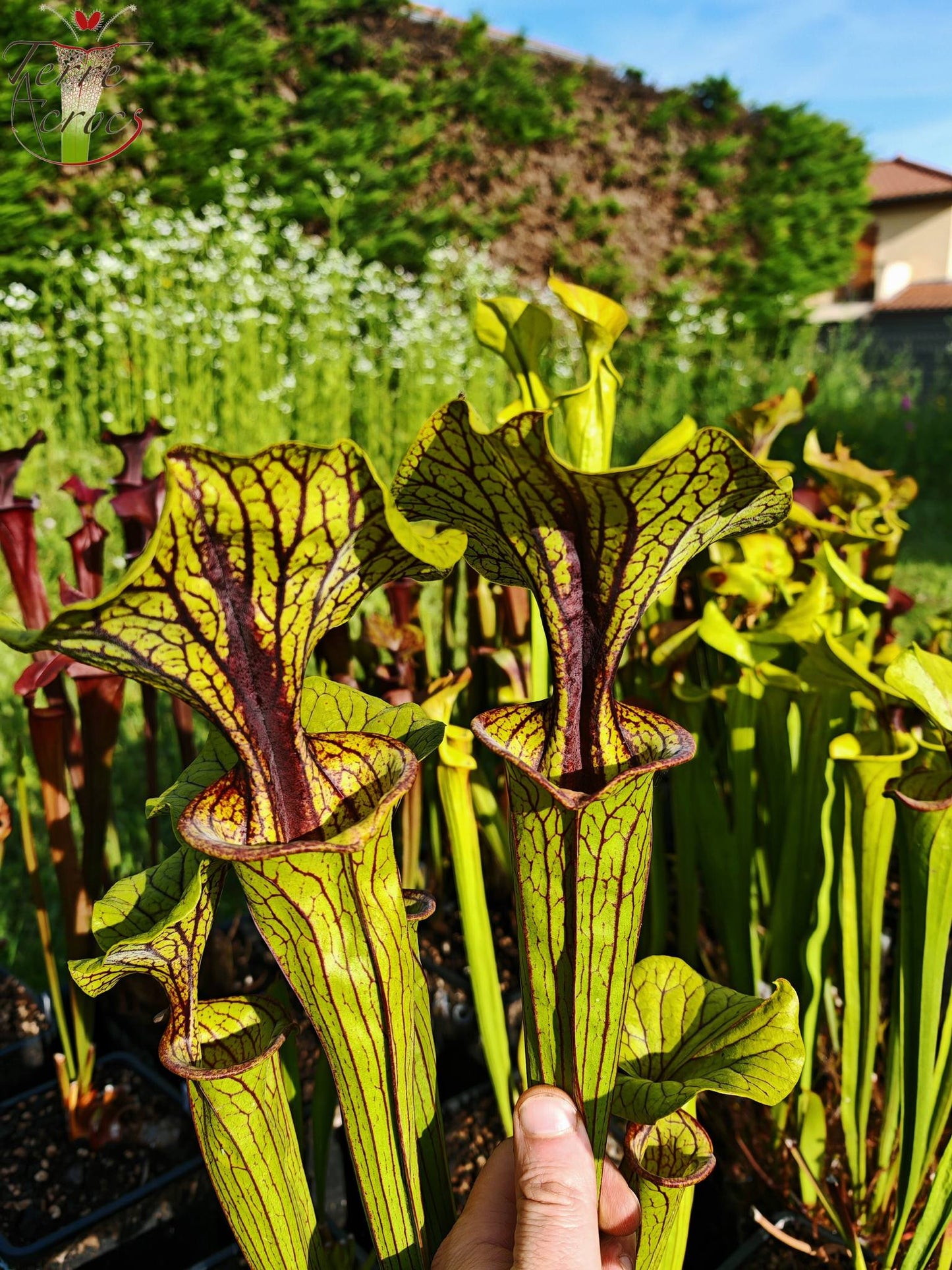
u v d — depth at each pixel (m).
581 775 0.31
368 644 0.79
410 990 0.32
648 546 0.27
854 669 0.50
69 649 0.24
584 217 3.78
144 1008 0.75
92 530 0.68
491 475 0.27
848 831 0.54
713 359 3.79
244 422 2.31
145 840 1.06
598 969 0.30
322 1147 0.53
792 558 0.67
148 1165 0.67
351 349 2.65
